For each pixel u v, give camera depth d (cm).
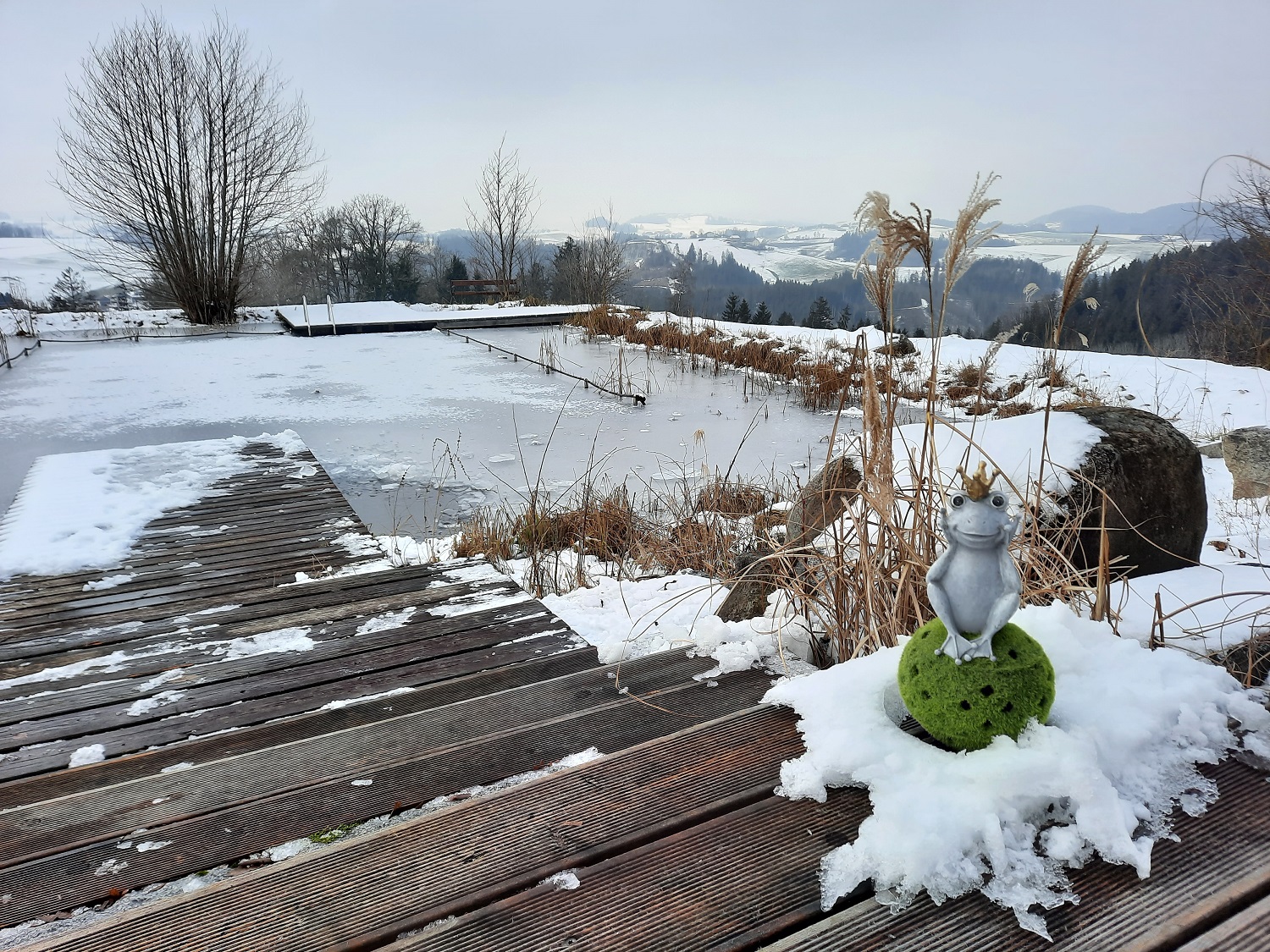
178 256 1833
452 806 145
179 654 307
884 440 222
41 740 242
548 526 516
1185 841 125
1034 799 129
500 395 1048
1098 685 160
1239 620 203
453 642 306
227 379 1159
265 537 480
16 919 139
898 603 209
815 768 145
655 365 1286
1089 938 108
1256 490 498
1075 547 240
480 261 2964
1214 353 1088
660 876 124
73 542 457
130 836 161
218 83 1770
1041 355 1077
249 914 121
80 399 1016
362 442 816
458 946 112
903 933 110
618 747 182
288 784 182
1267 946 105
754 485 644
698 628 255
